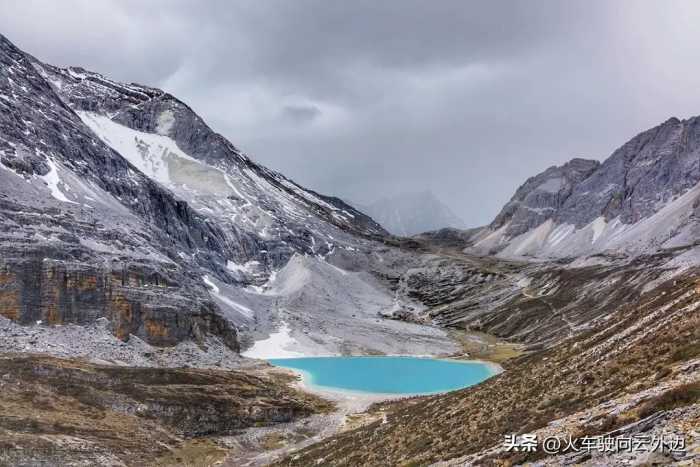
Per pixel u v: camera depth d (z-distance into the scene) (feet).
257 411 264.31
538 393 144.36
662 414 76.79
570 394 127.24
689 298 151.02
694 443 64.54
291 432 257.75
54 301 321.11
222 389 281.54
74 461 192.34
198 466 212.23
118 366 290.76
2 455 186.29
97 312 335.67
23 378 240.32
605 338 171.94
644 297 235.20
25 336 295.69
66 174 434.71
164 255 435.12
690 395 79.71
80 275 336.90
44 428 207.62
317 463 171.83
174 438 232.94
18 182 377.30
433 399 244.22
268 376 360.28
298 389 336.90
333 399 320.29
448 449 126.52
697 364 99.60
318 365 439.22
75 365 266.77
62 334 311.27
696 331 122.21
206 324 395.14
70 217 378.32
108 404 239.91
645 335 141.28
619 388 111.55
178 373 284.20
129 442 215.92
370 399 322.96
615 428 83.15
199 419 247.91
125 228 426.10
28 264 322.14
